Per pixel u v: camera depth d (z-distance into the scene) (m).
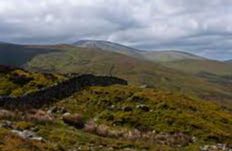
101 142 46.72
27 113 53.09
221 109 92.62
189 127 67.75
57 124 51.22
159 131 63.72
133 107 72.62
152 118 69.00
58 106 69.44
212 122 76.56
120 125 64.69
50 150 37.00
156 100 78.94
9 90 77.81
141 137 56.94
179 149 54.66
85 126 54.09
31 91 71.06
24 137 39.06
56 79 88.75
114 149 45.25
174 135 62.03
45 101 70.31
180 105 82.00
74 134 46.78
